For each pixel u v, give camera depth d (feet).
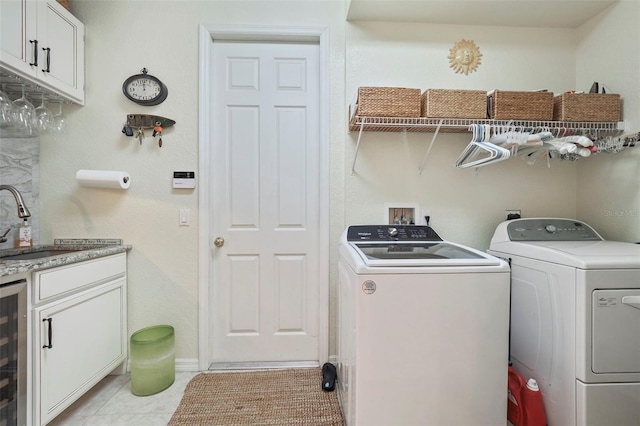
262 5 6.02
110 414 4.77
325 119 6.08
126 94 5.85
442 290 3.61
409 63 6.04
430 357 3.61
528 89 6.11
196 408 4.91
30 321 3.93
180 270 6.08
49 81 5.03
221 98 6.23
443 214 6.14
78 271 4.68
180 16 6.00
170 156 6.03
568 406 3.87
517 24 6.06
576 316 3.76
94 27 5.91
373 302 3.56
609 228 5.50
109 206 5.98
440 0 5.41
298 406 4.96
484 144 4.85
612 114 5.16
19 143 5.59
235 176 6.27
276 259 6.34
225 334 6.32
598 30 5.67
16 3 4.47
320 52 6.10
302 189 6.34
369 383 3.57
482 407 3.67
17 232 5.52
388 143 6.07
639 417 3.69
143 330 5.86
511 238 5.12
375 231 5.39
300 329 6.36
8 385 3.74
